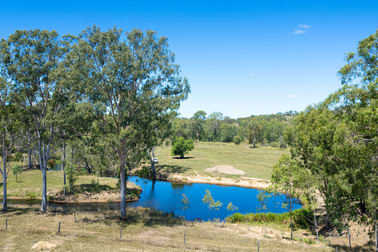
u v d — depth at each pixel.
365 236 26.75
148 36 29.34
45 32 31.11
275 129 140.38
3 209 32.75
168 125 31.56
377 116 16.80
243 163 81.69
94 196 44.81
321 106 28.77
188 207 39.97
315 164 27.70
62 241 21.48
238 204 44.53
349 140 18.81
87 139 28.84
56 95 30.62
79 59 26.50
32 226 25.52
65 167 41.66
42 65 31.52
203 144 139.75
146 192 52.41
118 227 26.97
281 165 28.84
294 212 34.03
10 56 29.66
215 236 25.66
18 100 31.56
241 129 156.75
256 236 26.97
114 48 27.58
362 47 20.23
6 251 18.72
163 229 27.23
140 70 28.36
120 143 28.09
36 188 46.00
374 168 19.23
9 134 32.78
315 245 25.09
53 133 34.47
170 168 73.19
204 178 63.84
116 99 30.50
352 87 20.05
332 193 25.11
